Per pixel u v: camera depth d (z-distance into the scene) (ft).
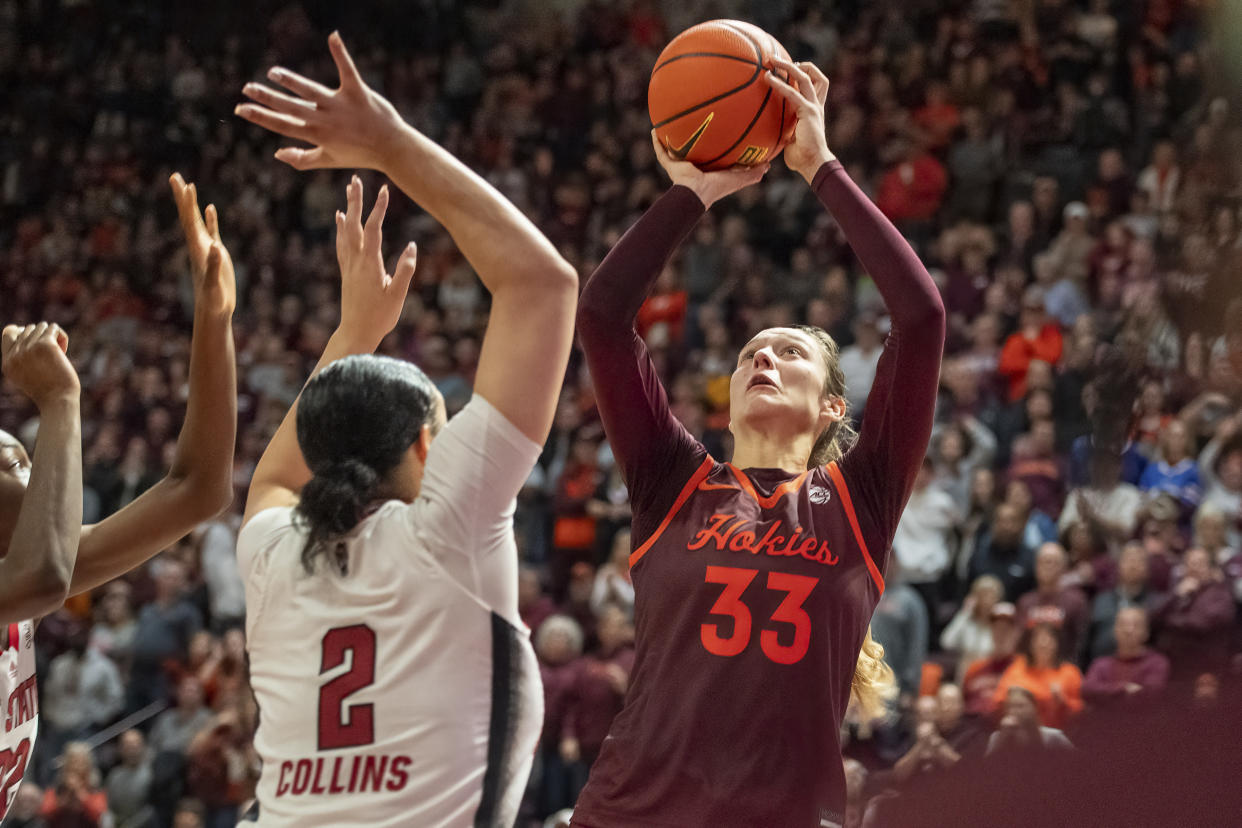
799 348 10.44
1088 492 25.88
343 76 6.97
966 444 32.60
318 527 7.37
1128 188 40.24
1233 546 24.31
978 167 42.14
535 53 55.93
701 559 9.05
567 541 33.32
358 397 7.55
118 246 54.03
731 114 9.51
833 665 8.77
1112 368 21.52
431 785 7.08
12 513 8.72
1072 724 4.22
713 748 8.47
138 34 60.13
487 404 7.27
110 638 33.55
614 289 9.04
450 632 7.19
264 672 7.54
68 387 8.32
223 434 8.93
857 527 9.17
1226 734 3.90
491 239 7.30
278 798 7.25
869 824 4.37
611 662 27.99
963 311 38.60
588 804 8.85
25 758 9.29
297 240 50.44
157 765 30.17
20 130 58.90
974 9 47.21
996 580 27.89
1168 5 43.68
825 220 42.29
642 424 9.41
